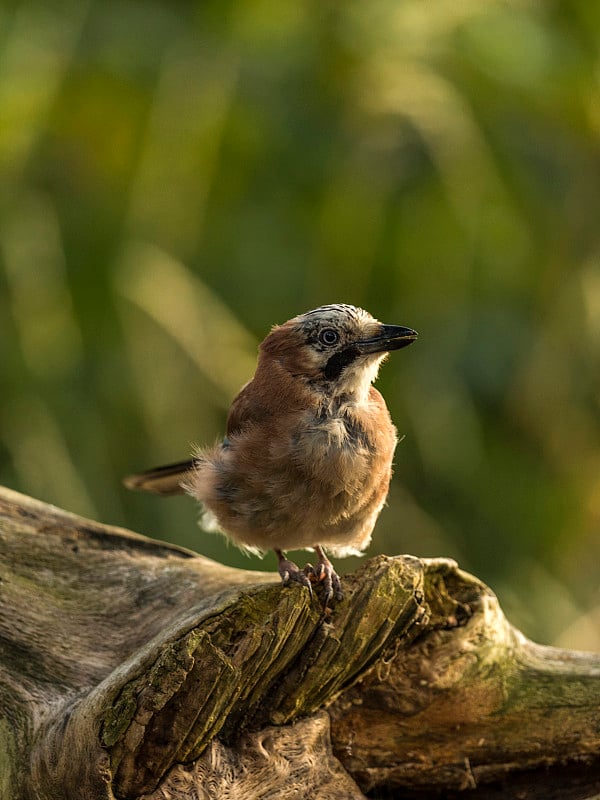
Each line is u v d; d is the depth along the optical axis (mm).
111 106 12289
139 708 5203
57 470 11750
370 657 5938
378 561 5969
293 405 6957
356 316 7176
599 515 14352
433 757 6277
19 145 11758
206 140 12219
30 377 11797
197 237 12641
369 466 6906
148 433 12352
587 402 13891
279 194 13188
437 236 13094
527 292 13594
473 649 6207
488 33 12570
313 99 12922
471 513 14070
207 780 5500
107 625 6648
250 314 13055
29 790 5684
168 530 12586
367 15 12258
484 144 12812
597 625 14047
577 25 13289
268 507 6902
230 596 5629
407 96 12453
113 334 12141
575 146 13688
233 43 12516
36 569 6902
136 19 12453
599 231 13594
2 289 11758
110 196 12211
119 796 5328
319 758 5941
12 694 6172
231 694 5363
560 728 6305
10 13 11875
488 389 13508
